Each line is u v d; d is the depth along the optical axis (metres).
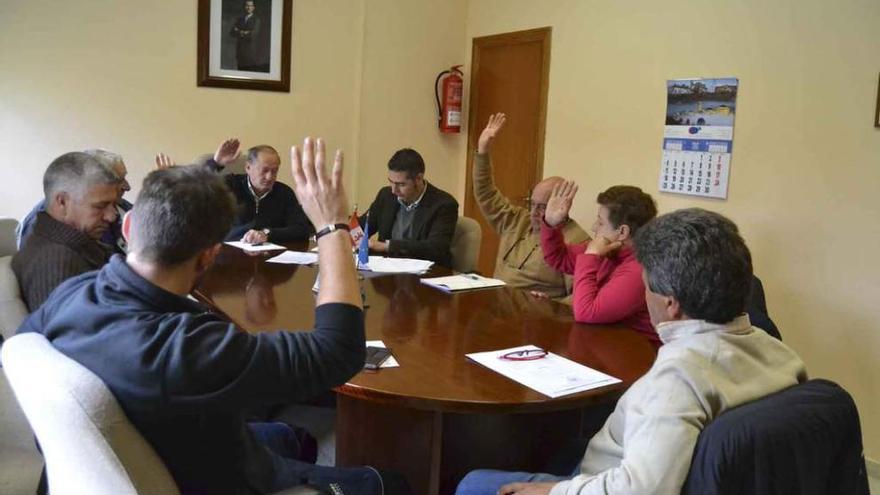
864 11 2.77
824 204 2.94
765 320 2.05
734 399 1.18
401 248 3.20
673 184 3.56
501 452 1.93
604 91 3.94
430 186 3.51
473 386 1.58
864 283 2.83
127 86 4.00
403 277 2.68
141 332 1.05
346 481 1.50
